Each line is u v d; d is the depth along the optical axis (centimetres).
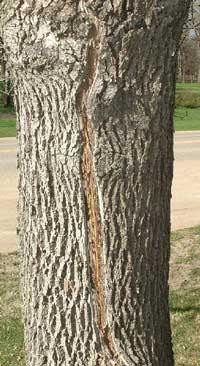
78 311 260
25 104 253
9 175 1405
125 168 247
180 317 605
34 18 236
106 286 257
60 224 255
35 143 253
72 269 257
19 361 513
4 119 2291
